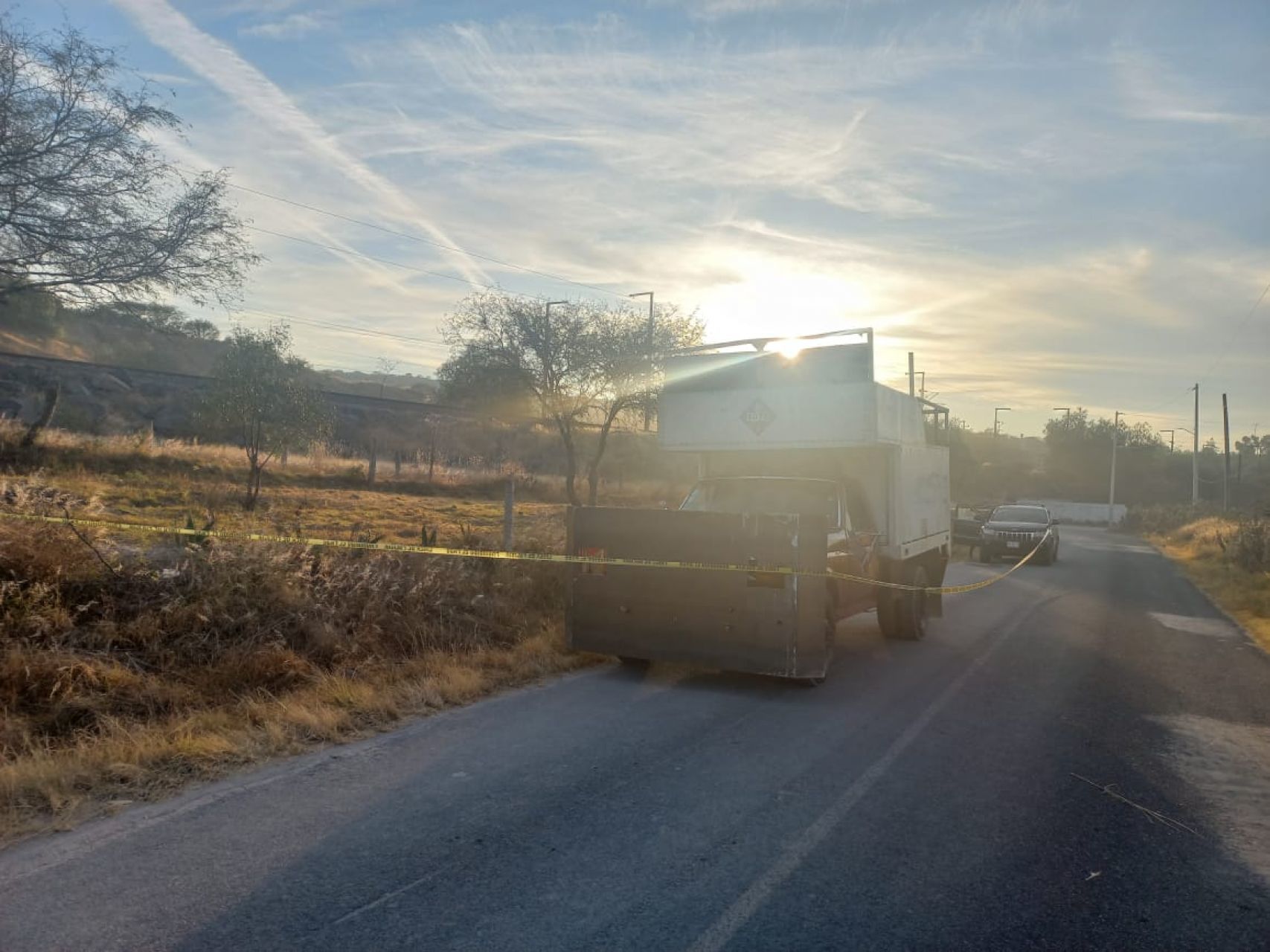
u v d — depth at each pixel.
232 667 6.96
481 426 52.97
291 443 20.77
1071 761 6.17
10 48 10.44
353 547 9.51
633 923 3.65
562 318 20.73
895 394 11.15
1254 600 15.71
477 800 5.03
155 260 11.81
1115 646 11.26
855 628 12.34
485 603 9.66
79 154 11.02
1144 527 53.91
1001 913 3.86
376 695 7.01
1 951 3.28
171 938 3.42
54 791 4.75
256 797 4.97
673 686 8.09
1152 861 4.49
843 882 4.11
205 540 8.56
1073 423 91.75
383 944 3.43
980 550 26.53
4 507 8.05
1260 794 5.58
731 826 4.75
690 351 11.65
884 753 6.20
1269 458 111.75
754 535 7.96
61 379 43.06
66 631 6.83
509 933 3.54
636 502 29.08
